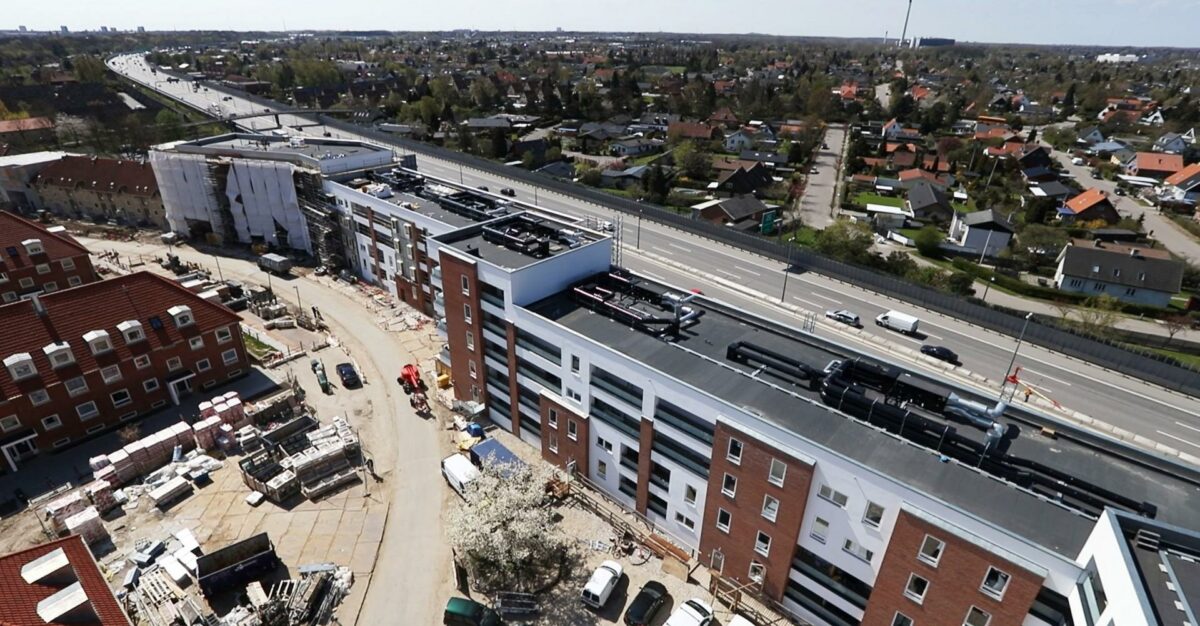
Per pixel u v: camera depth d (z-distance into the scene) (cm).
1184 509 2834
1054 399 6078
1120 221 12600
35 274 7475
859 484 3020
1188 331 8388
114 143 15725
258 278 8650
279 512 4497
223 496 4634
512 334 4756
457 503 4638
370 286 8375
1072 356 6862
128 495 4600
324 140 10138
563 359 4438
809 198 14325
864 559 3195
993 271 10094
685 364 3959
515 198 12000
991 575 2697
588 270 5166
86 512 4200
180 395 5756
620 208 11400
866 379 3731
